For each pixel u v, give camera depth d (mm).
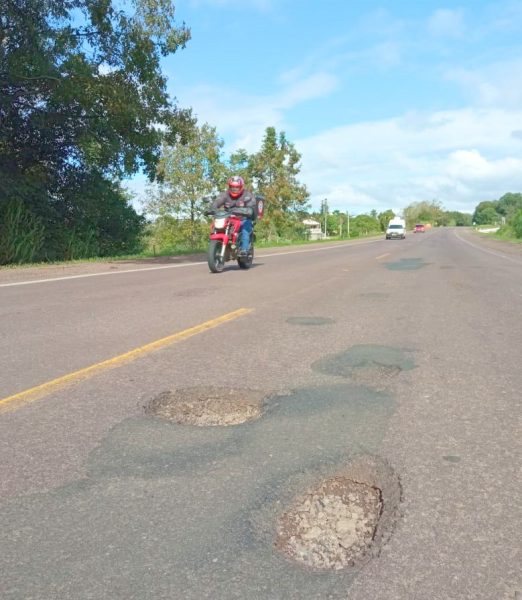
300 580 1800
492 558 1917
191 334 5625
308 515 2195
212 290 9281
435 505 2275
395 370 4320
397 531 2080
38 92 18375
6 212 17172
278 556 1928
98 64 18344
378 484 2461
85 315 6781
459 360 4641
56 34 16953
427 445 2879
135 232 25828
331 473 2553
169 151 32594
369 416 3295
